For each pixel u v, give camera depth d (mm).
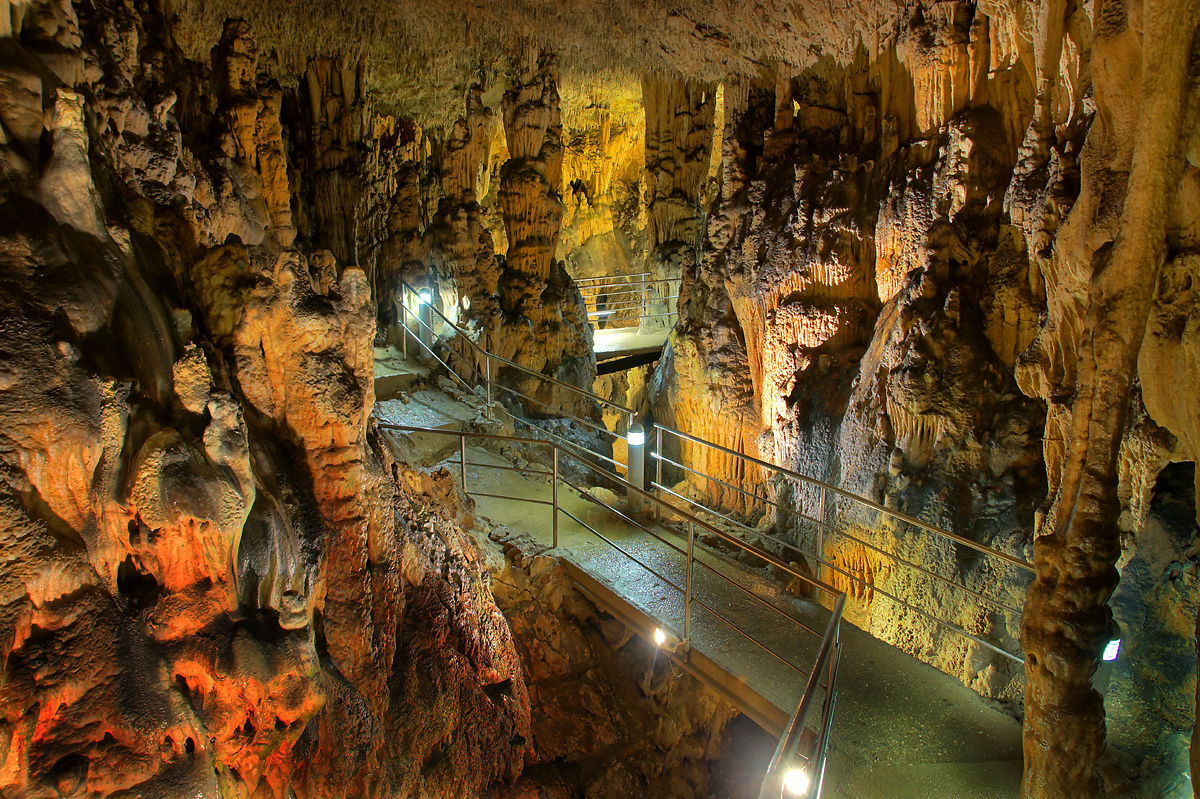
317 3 6973
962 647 4621
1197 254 2520
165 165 3105
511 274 9062
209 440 2385
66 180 2359
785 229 6840
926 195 5602
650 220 10109
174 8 6148
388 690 3193
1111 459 2756
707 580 5320
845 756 3928
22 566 1979
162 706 2176
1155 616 3549
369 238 8938
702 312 8000
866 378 5844
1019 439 4867
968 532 4820
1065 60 4184
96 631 2137
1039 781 3031
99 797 2059
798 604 5254
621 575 5250
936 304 5336
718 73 7973
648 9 7250
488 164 11492
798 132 7320
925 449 5199
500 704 3773
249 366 2865
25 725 1955
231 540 2346
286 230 5641
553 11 7328
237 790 2436
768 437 7086
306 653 2535
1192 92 2475
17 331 2066
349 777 2873
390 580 3258
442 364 8328
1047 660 2936
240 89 5195
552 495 5820
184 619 2283
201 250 3133
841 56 6645
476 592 3867
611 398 13055
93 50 2902
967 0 5352
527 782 3854
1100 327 2709
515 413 8445
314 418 2955
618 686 4930
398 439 5191
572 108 11672
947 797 3662
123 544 2273
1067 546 2871
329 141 8438
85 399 2135
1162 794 3398
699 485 8070
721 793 4762
